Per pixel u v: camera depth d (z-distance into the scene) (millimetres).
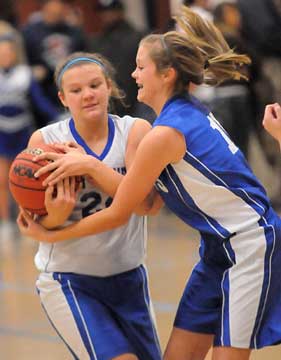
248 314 6645
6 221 18031
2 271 14500
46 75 19156
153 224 18359
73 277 7172
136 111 17938
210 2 18328
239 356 6719
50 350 10125
